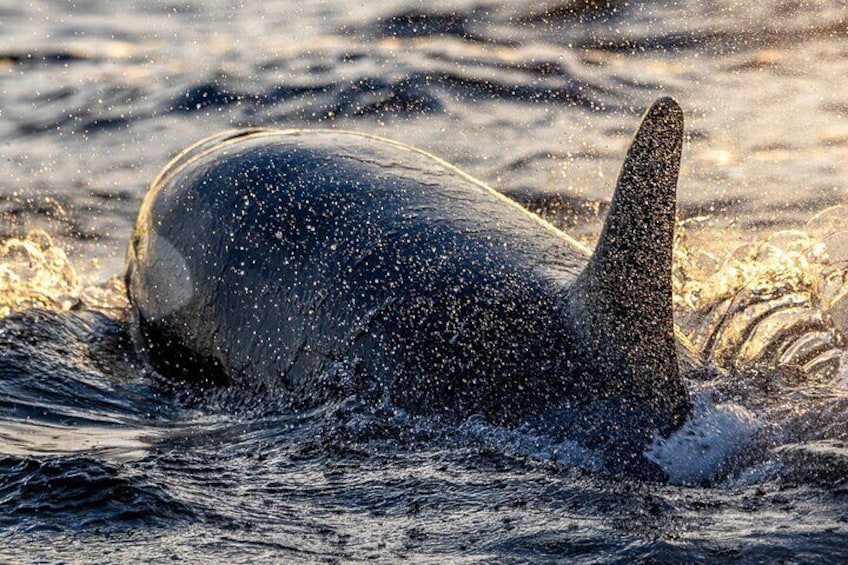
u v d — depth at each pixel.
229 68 51.00
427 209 23.20
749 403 19.20
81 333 27.06
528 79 48.78
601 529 15.75
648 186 17.53
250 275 23.62
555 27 55.50
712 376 20.16
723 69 49.22
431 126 44.25
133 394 24.09
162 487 17.38
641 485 17.36
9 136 44.28
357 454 19.08
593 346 19.11
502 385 19.72
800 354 22.31
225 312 23.92
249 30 57.47
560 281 21.05
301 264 22.94
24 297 29.31
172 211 25.86
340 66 50.81
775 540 15.20
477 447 18.95
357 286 22.02
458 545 15.48
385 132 43.94
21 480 17.30
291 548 15.47
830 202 35.62
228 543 15.60
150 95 48.19
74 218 37.16
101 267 33.72
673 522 15.89
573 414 18.81
